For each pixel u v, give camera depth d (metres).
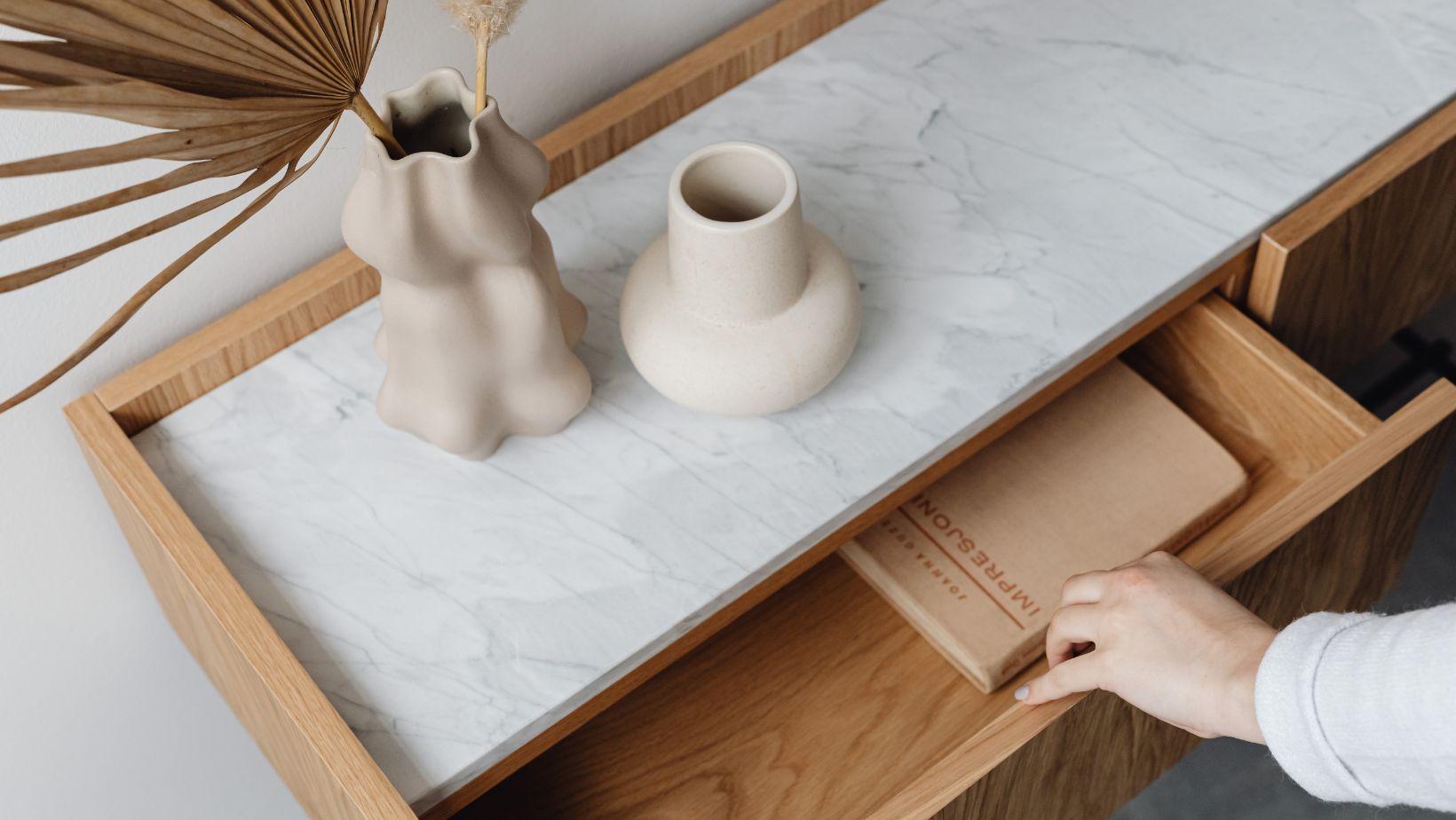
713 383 0.83
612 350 0.92
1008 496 0.98
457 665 0.80
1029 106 1.02
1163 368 1.05
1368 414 0.94
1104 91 1.03
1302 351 1.06
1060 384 0.93
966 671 0.95
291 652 0.79
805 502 0.85
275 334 0.92
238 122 0.63
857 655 0.98
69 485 0.96
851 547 0.97
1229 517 0.99
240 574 0.84
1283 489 0.99
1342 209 0.95
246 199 0.90
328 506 0.86
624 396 0.90
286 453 0.89
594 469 0.87
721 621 0.85
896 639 0.99
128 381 0.89
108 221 0.84
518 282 0.78
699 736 0.96
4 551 0.97
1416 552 1.50
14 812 1.15
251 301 0.93
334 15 0.65
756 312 0.81
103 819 1.21
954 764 0.78
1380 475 0.86
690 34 1.07
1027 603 0.94
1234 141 0.99
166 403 0.90
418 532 0.85
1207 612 0.74
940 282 0.94
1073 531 0.97
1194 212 0.96
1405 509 0.94
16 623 1.02
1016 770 0.81
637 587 0.82
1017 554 0.96
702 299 0.81
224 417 0.90
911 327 0.92
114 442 0.87
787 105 1.03
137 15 0.58
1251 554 0.82
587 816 0.94
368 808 0.73
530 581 0.83
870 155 1.00
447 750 0.77
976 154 1.00
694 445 0.88
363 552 0.85
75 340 0.88
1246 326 0.98
